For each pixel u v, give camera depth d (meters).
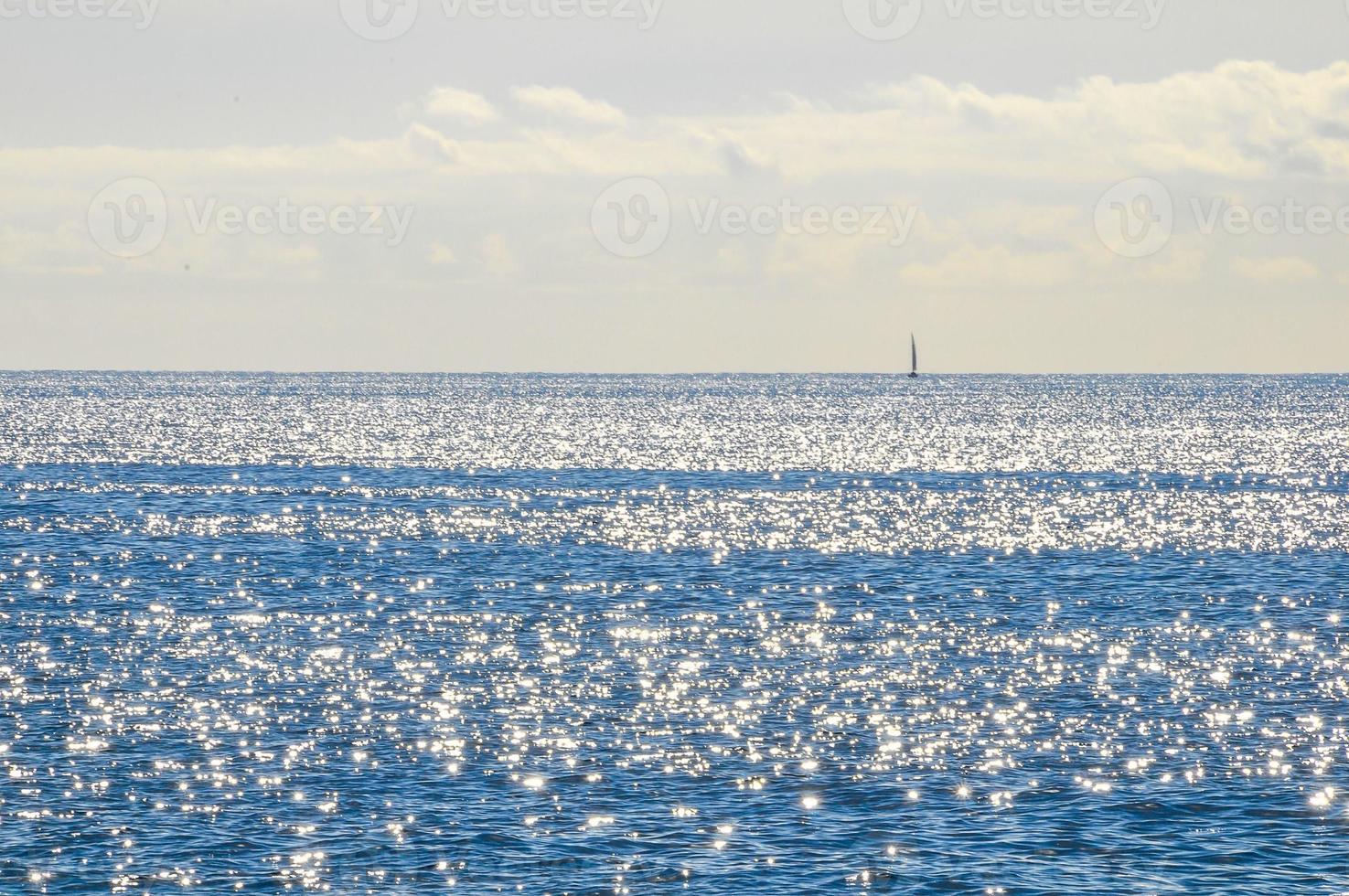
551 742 107.62
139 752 104.25
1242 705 119.25
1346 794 96.19
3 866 83.69
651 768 101.56
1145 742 108.25
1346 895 80.94
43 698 119.38
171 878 82.50
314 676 128.75
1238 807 93.88
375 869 84.06
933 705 119.56
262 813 92.19
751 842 88.25
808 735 110.12
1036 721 114.31
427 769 101.06
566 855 86.12
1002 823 91.38
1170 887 82.00
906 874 83.62
